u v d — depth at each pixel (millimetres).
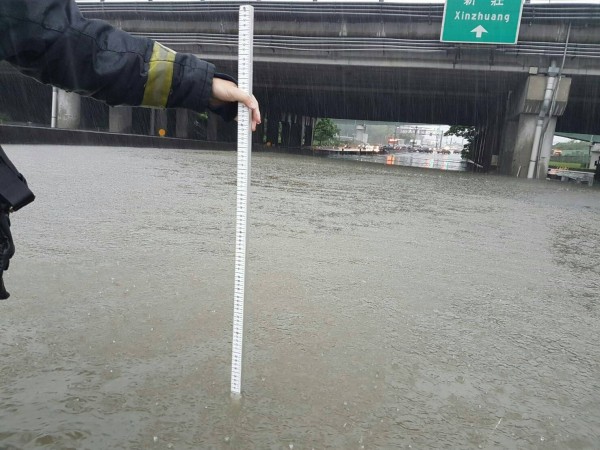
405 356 2410
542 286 3861
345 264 4082
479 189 12906
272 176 12211
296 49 22422
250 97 1587
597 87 22828
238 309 1846
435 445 1713
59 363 2082
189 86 1446
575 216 8477
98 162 11586
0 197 1251
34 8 1228
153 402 1835
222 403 1860
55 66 1310
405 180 14461
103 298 2846
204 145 27484
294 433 1715
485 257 4727
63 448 1540
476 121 41438
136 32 23938
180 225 5090
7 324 2416
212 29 23234
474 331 2822
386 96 31844
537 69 20469
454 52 20875
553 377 2316
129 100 1431
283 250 4395
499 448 1726
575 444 1779
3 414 1696
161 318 2613
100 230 4562
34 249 3744
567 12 18906
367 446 1677
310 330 2648
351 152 66250
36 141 15633
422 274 3949
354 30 21719
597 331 2971
